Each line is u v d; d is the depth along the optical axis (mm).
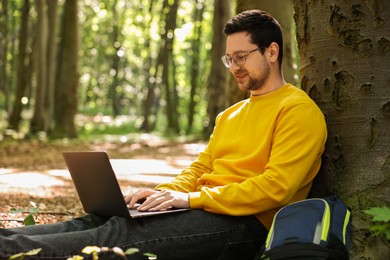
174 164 14633
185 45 38375
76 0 23781
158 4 38500
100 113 48625
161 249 3137
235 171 3529
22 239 2924
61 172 11883
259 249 3393
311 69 3904
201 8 34938
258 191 3258
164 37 34188
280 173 3262
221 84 24484
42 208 6734
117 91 45875
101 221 3408
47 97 24062
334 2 3764
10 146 19172
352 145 3650
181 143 24516
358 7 3678
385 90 3609
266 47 3574
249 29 3562
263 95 3607
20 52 24641
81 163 3367
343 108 3701
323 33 3820
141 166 13844
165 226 3191
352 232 3471
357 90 3662
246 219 3371
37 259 2898
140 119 41562
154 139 27859
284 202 3285
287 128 3359
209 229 3250
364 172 3584
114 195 3193
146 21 38125
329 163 3727
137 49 45625
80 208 7020
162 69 35312
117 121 41875
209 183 3637
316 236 2908
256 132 3521
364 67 3654
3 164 13531
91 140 23906
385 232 2990
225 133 3715
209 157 3953
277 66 3643
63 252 2943
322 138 3420
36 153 17109
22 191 8516
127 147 21562
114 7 37500
